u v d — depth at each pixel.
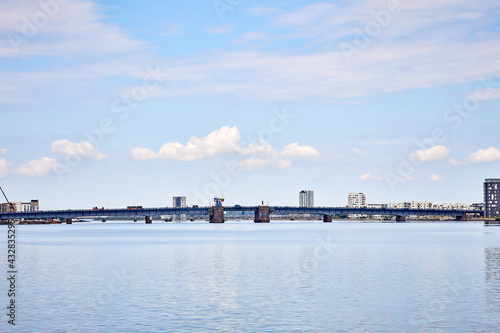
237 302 55.84
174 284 69.25
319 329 44.09
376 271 82.56
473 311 50.69
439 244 151.88
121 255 118.81
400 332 43.09
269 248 139.00
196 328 44.56
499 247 137.62
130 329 44.31
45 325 45.84
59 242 180.12
